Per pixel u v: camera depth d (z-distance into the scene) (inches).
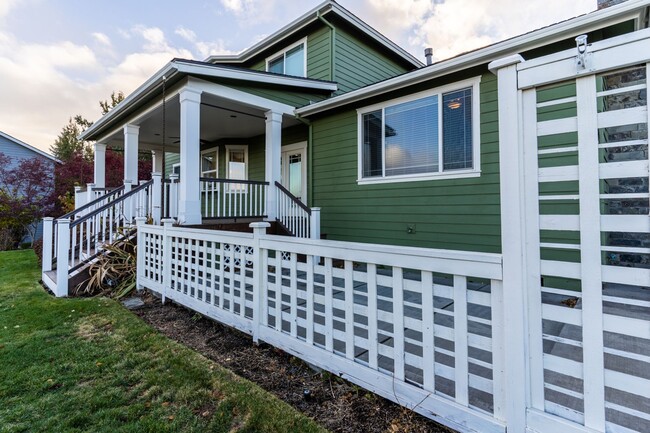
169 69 206.5
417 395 70.4
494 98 185.5
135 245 204.4
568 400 71.3
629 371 83.9
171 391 84.7
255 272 111.3
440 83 205.5
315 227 248.8
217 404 79.2
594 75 51.2
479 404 69.4
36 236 545.0
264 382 88.9
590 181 51.4
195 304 138.5
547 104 55.7
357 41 332.8
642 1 138.0
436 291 69.6
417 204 217.8
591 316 51.4
